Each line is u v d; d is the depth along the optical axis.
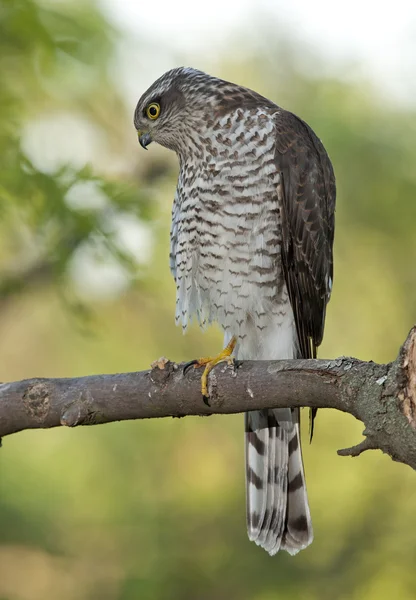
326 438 12.43
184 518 12.98
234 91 9.42
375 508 12.33
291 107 13.21
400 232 12.86
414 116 12.84
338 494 12.33
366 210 12.79
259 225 8.99
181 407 7.45
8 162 10.22
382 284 12.93
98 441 13.10
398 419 6.38
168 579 12.50
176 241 9.60
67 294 11.24
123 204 10.50
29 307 13.79
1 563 13.09
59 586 13.15
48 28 10.85
